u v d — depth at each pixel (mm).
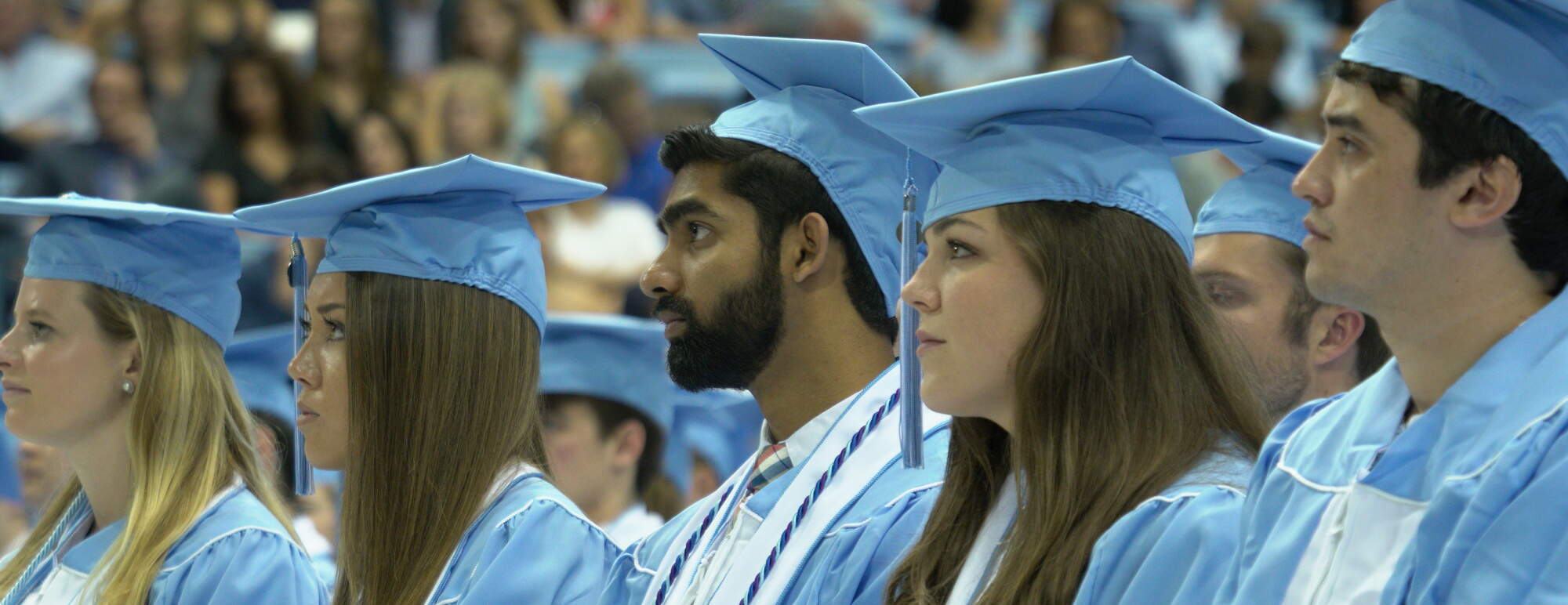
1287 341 5953
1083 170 4426
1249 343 5930
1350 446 3873
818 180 5445
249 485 6988
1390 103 3623
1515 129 3518
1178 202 4562
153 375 6809
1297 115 15484
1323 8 20203
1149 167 4512
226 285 7172
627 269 14555
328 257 6141
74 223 6922
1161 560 4055
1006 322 4398
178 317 6969
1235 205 6051
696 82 19234
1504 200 3523
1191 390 4379
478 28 17703
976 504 4730
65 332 6848
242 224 6711
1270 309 5926
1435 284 3613
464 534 5863
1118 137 4547
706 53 19359
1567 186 3518
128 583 6414
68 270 6863
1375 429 3854
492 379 5992
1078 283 4352
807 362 5500
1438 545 3463
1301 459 3986
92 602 6570
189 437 6801
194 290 7016
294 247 6555
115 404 6902
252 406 9398
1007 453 4711
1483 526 3383
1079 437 4312
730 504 5719
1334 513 3789
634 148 15922
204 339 7047
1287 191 5996
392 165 15984
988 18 17188
